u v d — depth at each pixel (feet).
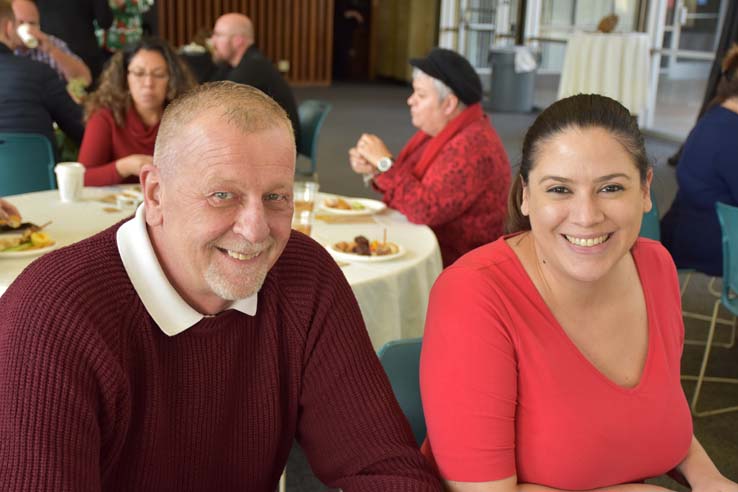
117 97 10.07
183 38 42.73
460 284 4.22
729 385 10.36
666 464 4.42
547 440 4.11
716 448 8.82
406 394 4.80
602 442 4.16
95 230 7.78
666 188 19.98
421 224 8.63
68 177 8.71
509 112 33.83
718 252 9.90
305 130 16.05
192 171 3.37
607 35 25.72
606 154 4.01
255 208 3.41
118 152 10.12
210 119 3.36
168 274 3.70
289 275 4.10
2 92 11.75
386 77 48.75
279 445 4.25
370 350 4.34
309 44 45.16
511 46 33.35
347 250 7.47
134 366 3.61
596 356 4.35
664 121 29.19
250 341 3.95
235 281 3.52
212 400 3.83
